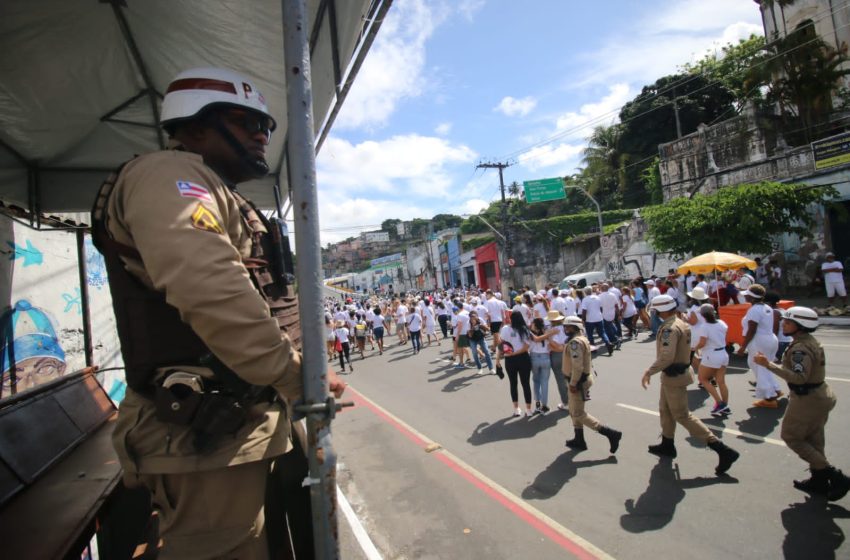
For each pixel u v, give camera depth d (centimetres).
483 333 1120
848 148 1655
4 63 236
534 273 3462
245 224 126
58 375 431
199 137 129
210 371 113
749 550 357
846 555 340
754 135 2397
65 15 218
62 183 376
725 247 1666
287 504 139
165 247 95
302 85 124
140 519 210
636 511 428
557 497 470
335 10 210
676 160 2725
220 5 218
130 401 117
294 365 109
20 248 391
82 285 407
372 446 675
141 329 113
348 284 8344
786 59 2292
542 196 2878
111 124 336
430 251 5041
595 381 893
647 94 3653
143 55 277
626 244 2584
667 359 493
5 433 179
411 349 1705
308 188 119
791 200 1588
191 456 109
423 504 484
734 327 976
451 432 701
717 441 476
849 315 1313
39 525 142
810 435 425
